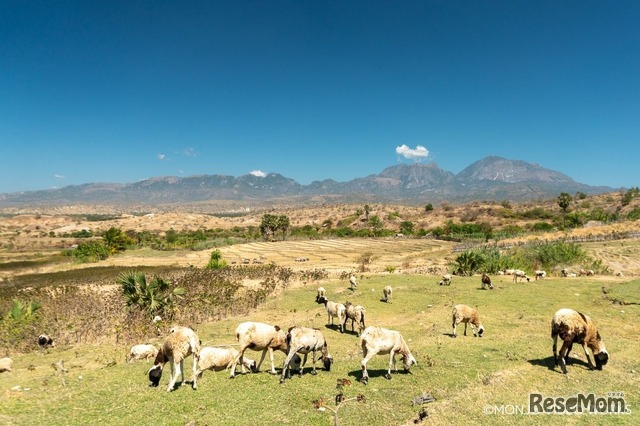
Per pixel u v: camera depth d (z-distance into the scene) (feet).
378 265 188.96
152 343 59.52
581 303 76.02
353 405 32.17
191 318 74.64
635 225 233.55
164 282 83.66
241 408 31.50
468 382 37.11
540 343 50.98
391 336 38.75
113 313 76.74
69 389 36.24
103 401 32.89
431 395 34.06
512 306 75.51
